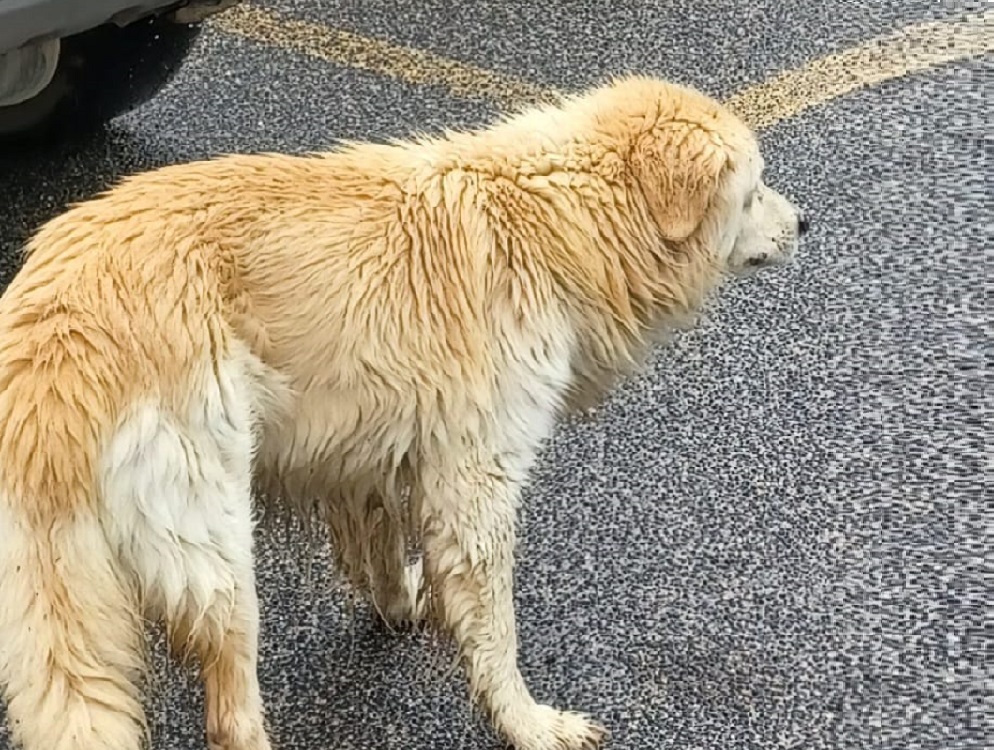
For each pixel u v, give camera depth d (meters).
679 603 2.57
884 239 3.09
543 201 2.31
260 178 2.26
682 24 3.66
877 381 2.86
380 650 2.55
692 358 2.92
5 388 2.12
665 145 2.31
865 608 2.55
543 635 2.54
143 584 2.17
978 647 2.49
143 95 3.34
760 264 2.52
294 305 2.22
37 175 3.31
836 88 3.43
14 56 3.13
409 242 2.26
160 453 2.14
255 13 3.76
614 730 2.44
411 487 2.34
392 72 3.54
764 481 2.73
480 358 2.27
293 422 2.27
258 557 2.66
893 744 2.40
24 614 2.11
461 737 2.44
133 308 2.15
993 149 3.25
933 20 3.60
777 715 2.44
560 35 3.65
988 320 2.93
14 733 2.20
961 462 2.72
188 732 2.45
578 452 2.79
